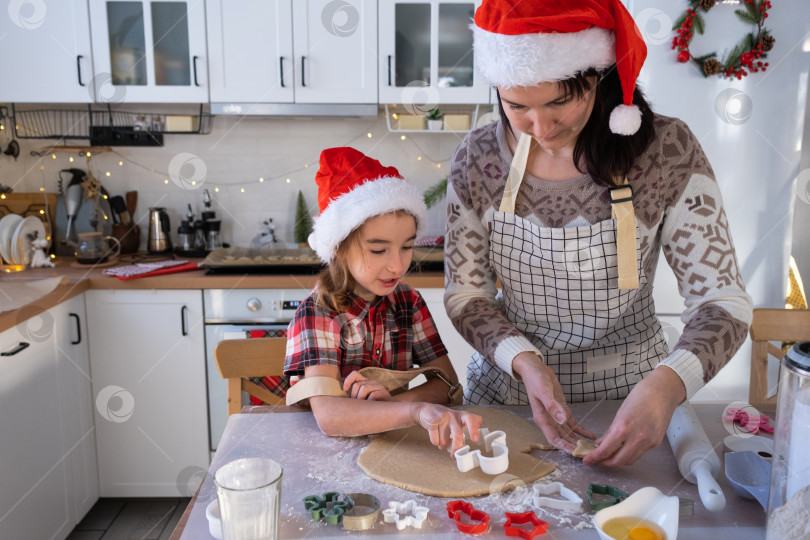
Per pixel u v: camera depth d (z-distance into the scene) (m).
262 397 1.31
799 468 0.65
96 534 2.15
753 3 2.12
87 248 2.46
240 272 2.31
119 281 2.21
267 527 0.66
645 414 0.84
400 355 1.19
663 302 2.29
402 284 1.22
